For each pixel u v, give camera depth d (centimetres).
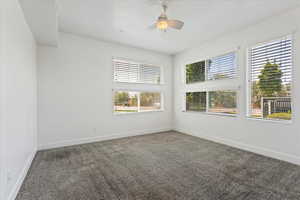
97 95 383
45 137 323
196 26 310
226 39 352
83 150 319
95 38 374
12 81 170
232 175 216
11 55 167
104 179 206
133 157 282
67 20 288
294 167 236
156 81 494
